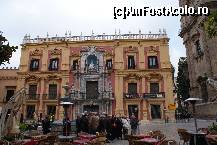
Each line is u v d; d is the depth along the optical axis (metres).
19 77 44.34
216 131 14.34
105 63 43.50
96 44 44.38
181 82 56.09
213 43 30.42
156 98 40.59
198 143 10.91
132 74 42.34
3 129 13.83
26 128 21.53
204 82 32.62
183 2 40.56
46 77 43.62
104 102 41.44
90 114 19.89
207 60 31.89
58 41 44.78
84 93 42.34
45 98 42.38
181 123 31.61
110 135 18.61
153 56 43.00
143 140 11.09
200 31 33.81
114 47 43.88
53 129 19.89
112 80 42.53
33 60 44.97
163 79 41.72
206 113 31.36
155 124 34.94
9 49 14.70
